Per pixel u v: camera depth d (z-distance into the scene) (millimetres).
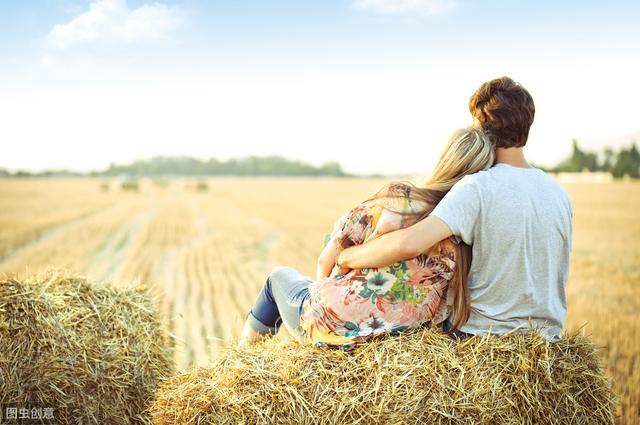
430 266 2684
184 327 7285
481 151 2723
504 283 2615
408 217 2672
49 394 3158
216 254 15289
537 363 2543
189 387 2707
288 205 39938
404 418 2453
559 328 2729
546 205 2609
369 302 2705
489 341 2602
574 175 99562
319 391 2551
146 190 70312
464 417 2469
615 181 83562
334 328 2736
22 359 3096
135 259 14156
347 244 2809
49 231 20891
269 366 2672
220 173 179500
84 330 3293
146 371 3514
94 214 29469
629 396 4500
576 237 20391
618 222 26188
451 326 2766
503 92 2721
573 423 2562
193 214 30672
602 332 6695
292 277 3186
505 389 2516
